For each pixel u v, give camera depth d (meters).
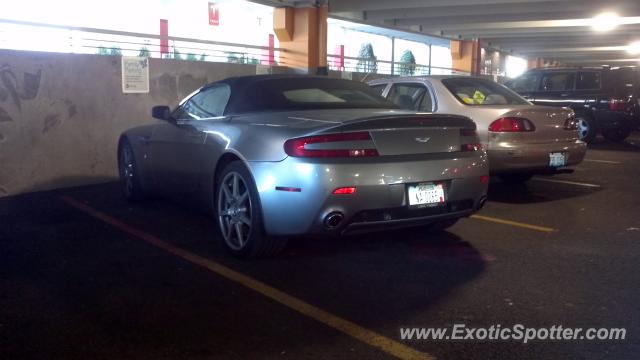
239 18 18.08
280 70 12.43
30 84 7.39
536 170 6.93
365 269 4.61
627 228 5.86
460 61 26.19
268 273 4.52
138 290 4.18
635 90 12.96
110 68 8.30
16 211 6.54
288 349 3.30
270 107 5.21
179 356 3.22
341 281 4.34
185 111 6.14
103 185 8.13
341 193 4.20
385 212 4.39
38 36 8.80
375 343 3.37
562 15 20.59
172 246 5.25
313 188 4.19
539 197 7.45
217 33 17.39
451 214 4.70
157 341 3.39
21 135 7.36
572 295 4.06
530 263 4.75
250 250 4.69
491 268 4.63
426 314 3.76
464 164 4.68
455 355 3.23
